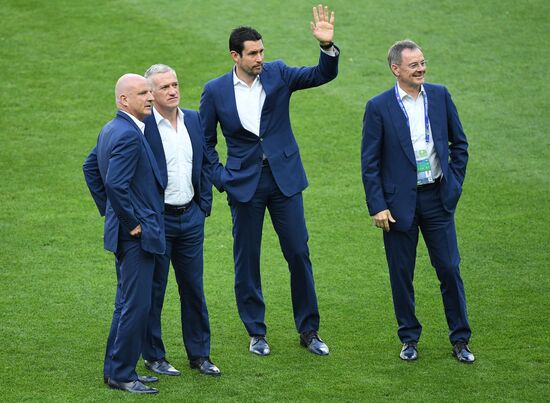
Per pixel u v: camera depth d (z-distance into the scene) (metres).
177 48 49.78
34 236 34.44
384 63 48.75
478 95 45.84
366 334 27.17
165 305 29.41
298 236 26.00
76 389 23.67
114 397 23.19
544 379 24.00
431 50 49.84
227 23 52.34
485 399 22.98
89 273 31.66
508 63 48.66
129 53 49.41
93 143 42.12
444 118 24.91
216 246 34.06
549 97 45.47
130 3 54.78
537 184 38.03
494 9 53.78
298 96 46.09
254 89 25.81
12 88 46.50
